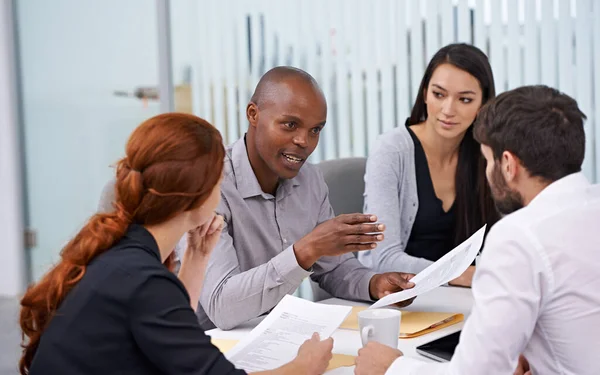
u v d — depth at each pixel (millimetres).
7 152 4332
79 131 4223
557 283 1097
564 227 1104
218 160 1208
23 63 4270
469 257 1498
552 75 3297
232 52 3658
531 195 1188
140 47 4016
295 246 1672
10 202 4371
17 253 4410
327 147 3545
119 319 1112
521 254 1097
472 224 2379
